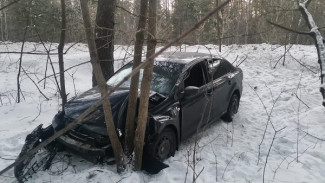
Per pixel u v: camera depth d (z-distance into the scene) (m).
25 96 8.04
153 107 4.32
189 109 4.83
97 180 3.78
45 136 4.42
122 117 4.18
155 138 4.15
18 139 5.32
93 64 3.34
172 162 4.38
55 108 7.05
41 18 10.34
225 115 6.32
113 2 6.34
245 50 14.83
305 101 7.39
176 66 5.07
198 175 3.81
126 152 4.05
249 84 9.78
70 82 9.80
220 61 6.11
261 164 4.53
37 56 12.54
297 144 4.88
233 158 4.71
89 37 3.22
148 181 3.91
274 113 6.90
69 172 4.09
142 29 3.23
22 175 4.03
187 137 4.93
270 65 11.85
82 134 4.11
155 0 3.23
